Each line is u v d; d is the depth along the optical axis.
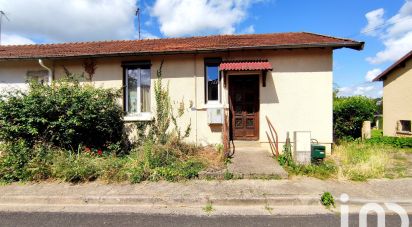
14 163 5.74
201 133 8.20
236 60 7.99
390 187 5.02
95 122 7.13
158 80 8.38
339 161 6.86
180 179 5.52
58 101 6.61
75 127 6.82
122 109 8.35
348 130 11.27
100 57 8.27
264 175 5.51
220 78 8.27
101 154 6.93
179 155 6.70
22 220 3.99
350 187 5.00
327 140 7.76
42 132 6.63
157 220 3.93
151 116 8.36
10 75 8.83
